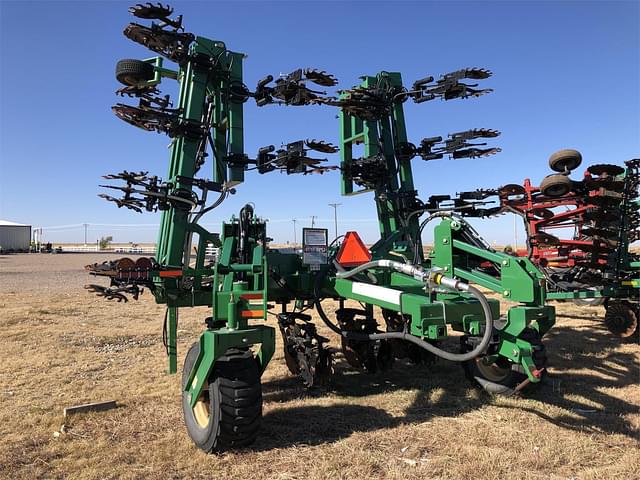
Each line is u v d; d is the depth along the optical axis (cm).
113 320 1025
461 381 566
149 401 505
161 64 579
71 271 2522
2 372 617
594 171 735
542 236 825
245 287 418
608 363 656
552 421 436
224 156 589
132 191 502
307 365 513
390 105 682
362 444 389
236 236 516
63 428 429
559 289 895
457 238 506
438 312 404
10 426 433
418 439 399
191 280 552
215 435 366
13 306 1165
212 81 583
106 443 396
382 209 683
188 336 864
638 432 409
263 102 589
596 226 788
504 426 426
